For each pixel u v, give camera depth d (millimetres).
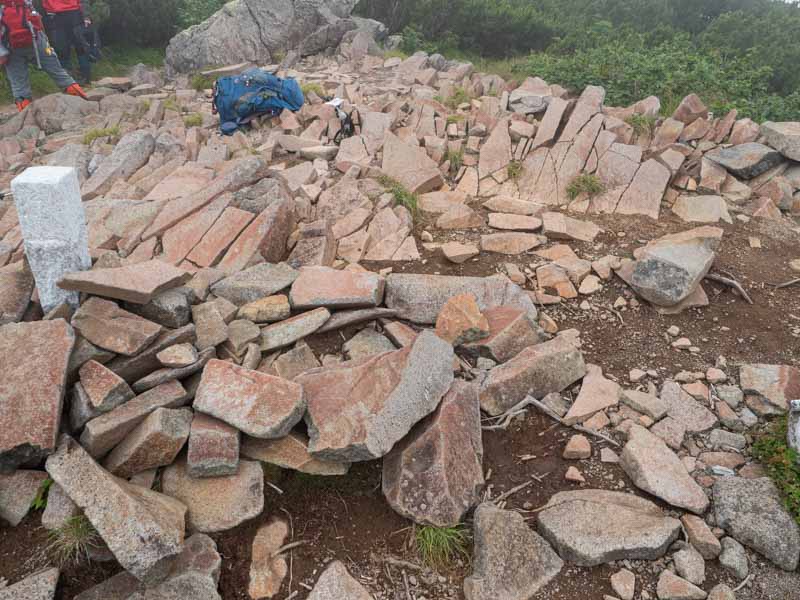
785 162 6344
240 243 4664
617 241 5418
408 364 3441
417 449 3277
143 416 3146
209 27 10570
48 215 3279
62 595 2783
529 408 3820
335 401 3342
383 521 3250
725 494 3244
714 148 6551
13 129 8680
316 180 6109
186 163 6348
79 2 10023
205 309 3746
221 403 3193
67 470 2861
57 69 9086
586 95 7227
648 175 6070
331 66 10625
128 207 5277
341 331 4156
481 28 13992
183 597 2709
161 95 9625
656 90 7992
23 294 3609
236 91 7531
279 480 3346
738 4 24672
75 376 3221
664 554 3088
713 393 3949
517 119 7043
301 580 3020
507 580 2941
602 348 4336
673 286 4457
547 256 5129
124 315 3387
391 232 5305
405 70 10000
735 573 2992
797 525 3057
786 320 4547
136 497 2852
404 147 6348
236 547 3080
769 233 5617
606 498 3291
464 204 5715
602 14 19656
